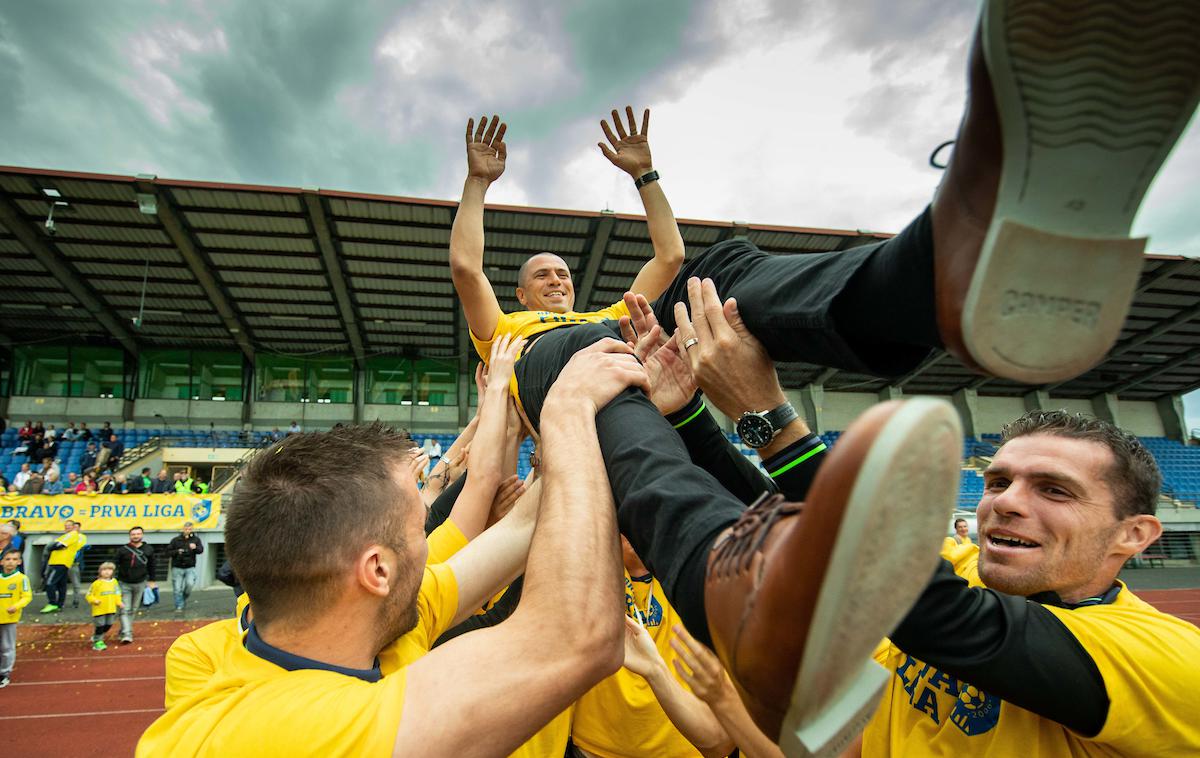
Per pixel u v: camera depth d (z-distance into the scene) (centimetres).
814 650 67
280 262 1902
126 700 820
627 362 141
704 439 168
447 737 100
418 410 2430
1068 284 82
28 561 1449
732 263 163
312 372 2417
